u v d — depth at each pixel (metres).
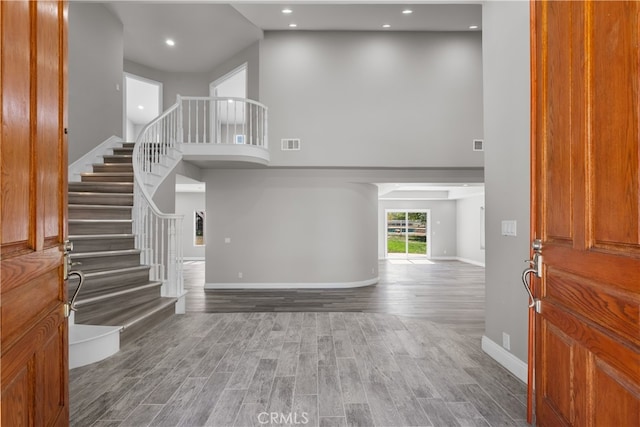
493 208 2.97
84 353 2.80
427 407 2.18
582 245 1.33
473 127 6.73
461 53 6.77
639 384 1.03
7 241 0.97
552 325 1.61
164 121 5.75
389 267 10.55
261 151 6.42
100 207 4.25
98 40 5.78
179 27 6.52
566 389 1.48
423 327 3.95
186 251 12.77
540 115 1.70
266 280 7.12
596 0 1.23
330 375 2.64
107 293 3.54
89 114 5.59
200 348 3.20
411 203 13.23
